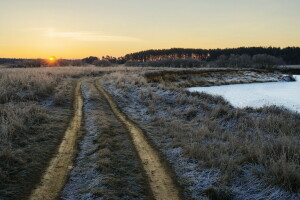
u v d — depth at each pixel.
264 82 49.09
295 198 5.08
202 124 11.10
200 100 16.56
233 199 5.37
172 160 7.61
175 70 43.88
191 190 5.88
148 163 7.34
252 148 7.55
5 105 12.05
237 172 6.41
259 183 5.81
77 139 9.05
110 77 33.56
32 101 14.48
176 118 12.63
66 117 12.01
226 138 9.38
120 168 6.78
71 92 19.83
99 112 13.23
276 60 101.69
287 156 6.98
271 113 12.55
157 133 10.27
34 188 5.70
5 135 8.18
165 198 5.52
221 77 47.97
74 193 5.53
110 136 9.45
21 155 7.27
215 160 7.04
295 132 9.70
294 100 23.55
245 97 25.83
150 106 15.01
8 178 5.94
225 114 12.72
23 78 20.50
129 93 20.53
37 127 9.84
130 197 5.44
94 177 6.23
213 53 166.75
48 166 6.84
